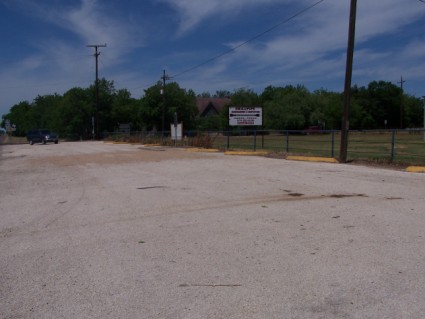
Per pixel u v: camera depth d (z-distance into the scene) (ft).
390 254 18.93
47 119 300.61
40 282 17.17
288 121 294.46
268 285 16.03
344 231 22.86
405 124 390.01
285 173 48.85
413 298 14.57
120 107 241.14
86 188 42.22
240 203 31.48
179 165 61.93
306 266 17.80
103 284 16.72
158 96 229.66
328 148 101.35
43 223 27.63
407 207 28.37
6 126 285.43
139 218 27.84
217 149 98.12
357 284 15.81
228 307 14.38
